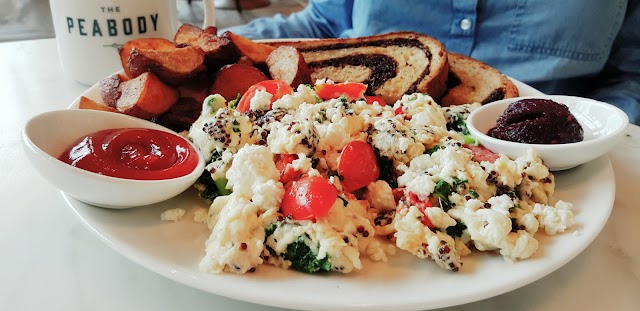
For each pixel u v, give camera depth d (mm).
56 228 173
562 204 165
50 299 142
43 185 198
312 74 280
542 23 359
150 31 281
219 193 174
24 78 305
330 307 125
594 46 360
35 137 163
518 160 175
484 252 152
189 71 215
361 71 280
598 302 147
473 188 165
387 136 178
